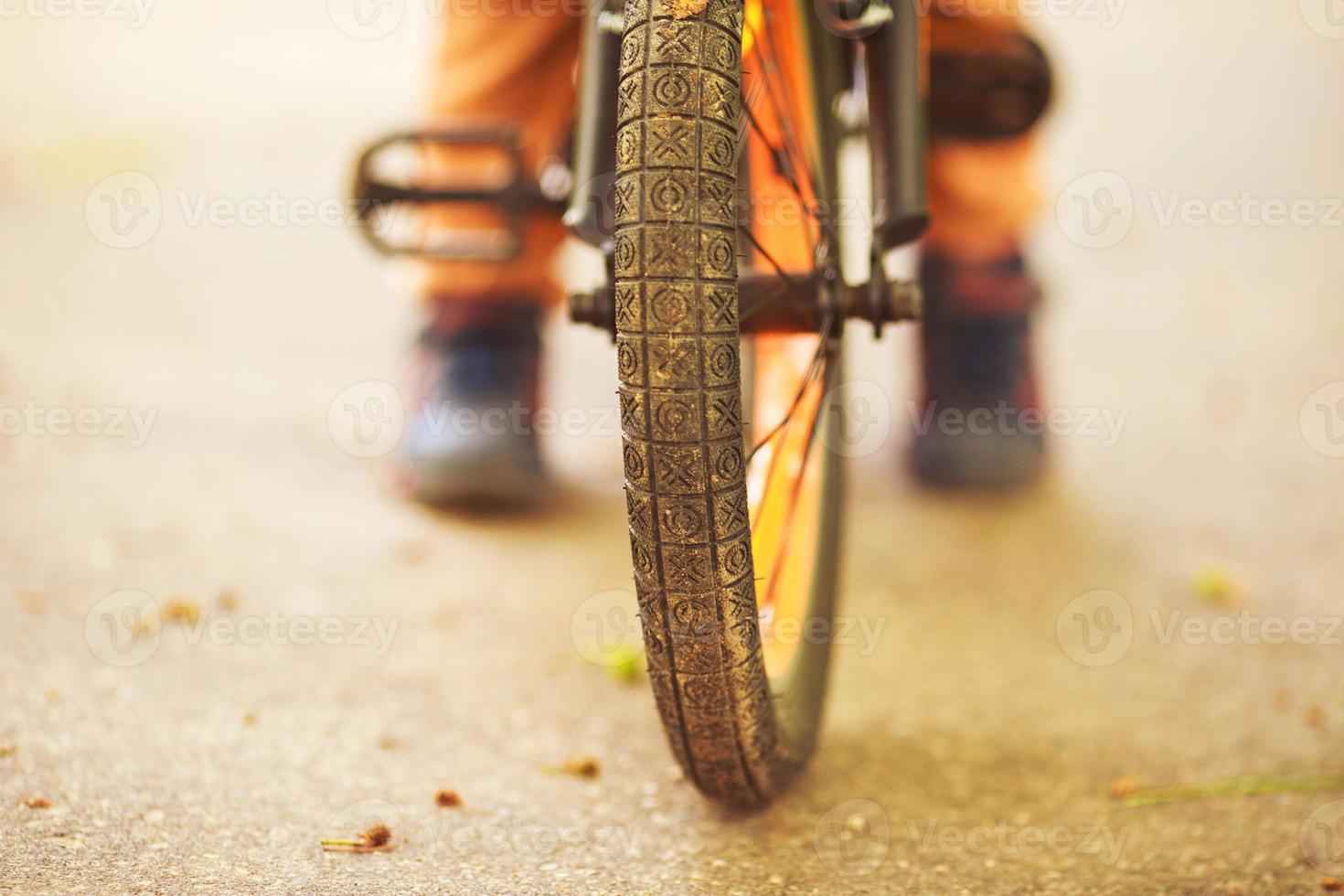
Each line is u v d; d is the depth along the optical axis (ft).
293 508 8.61
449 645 8.08
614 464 9.12
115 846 7.37
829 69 7.75
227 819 7.47
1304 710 7.99
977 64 8.45
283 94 13.10
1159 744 7.87
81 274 10.11
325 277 10.33
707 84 6.66
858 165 9.62
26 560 8.19
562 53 8.56
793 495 7.62
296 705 7.81
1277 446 9.29
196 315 9.88
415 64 14.14
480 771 7.67
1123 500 8.98
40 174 11.00
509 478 8.64
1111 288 10.54
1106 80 13.99
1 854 7.32
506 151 8.38
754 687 7.30
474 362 8.68
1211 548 8.71
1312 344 9.99
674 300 6.60
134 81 13.43
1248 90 13.50
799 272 7.48
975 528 8.81
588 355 9.84
